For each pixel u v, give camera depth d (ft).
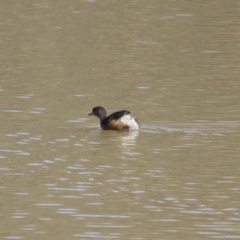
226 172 55.16
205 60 93.97
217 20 118.32
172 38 106.32
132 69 89.35
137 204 48.73
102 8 127.34
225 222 45.88
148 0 134.10
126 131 65.98
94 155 59.11
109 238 43.42
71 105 74.13
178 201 49.34
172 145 61.67
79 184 52.37
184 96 77.51
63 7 128.16
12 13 122.72
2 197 49.70
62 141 62.75
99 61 93.25
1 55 95.50
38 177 53.67
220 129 66.33
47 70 88.43
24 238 43.37
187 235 43.93
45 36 107.24
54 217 46.44
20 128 66.18
